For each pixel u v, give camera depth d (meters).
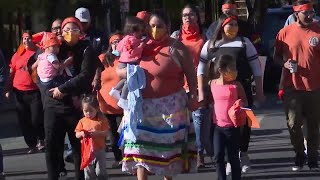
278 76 23.48
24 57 13.12
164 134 8.46
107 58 11.05
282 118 17.09
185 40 10.77
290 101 10.38
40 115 13.04
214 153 9.15
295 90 10.32
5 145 14.88
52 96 9.28
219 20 9.62
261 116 17.62
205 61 9.60
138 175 8.59
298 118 10.38
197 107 8.70
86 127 9.48
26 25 22.56
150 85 8.43
